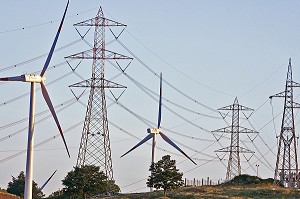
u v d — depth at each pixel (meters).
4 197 157.00
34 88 132.88
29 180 130.88
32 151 131.75
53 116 135.25
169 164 197.12
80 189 198.12
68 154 133.88
